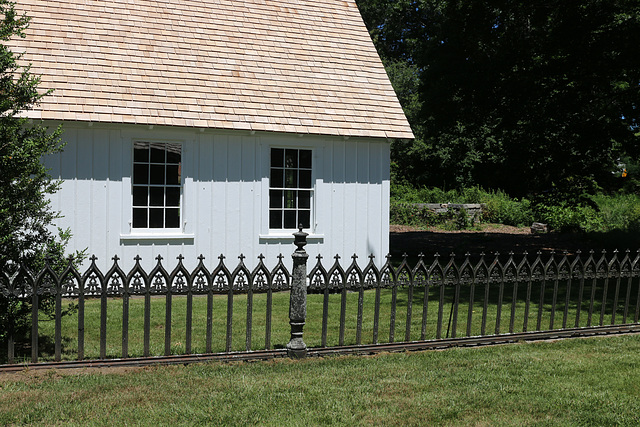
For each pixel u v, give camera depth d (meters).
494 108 19.11
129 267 11.57
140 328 8.76
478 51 19.12
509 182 34.19
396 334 8.49
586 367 6.56
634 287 13.48
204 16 13.77
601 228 24.02
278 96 12.91
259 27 14.14
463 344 7.44
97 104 11.16
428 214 28.80
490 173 35.47
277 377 6.01
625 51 16.53
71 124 11.05
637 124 17.72
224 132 12.12
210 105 12.09
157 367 6.21
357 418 5.04
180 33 13.16
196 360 6.42
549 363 6.70
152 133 11.66
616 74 17.27
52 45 11.70
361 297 7.02
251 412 5.09
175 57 12.64
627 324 8.38
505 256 17.66
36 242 6.94
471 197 33.09
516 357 6.93
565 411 5.27
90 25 12.40
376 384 5.87
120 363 6.20
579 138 17.88
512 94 18.48
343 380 5.96
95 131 11.27
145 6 13.34
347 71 14.16
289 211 12.82
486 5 19.00
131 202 11.55
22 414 4.95
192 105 11.94
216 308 10.52
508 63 18.34
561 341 7.75
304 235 6.76
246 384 5.76
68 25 12.20
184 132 11.91
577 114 17.86
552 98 17.84
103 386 5.62
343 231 13.15
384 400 5.45
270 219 12.67
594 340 7.84
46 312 6.76
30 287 5.98
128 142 11.52
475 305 11.22
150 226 11.77
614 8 16.61
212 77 12.63
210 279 6.50
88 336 8.16
